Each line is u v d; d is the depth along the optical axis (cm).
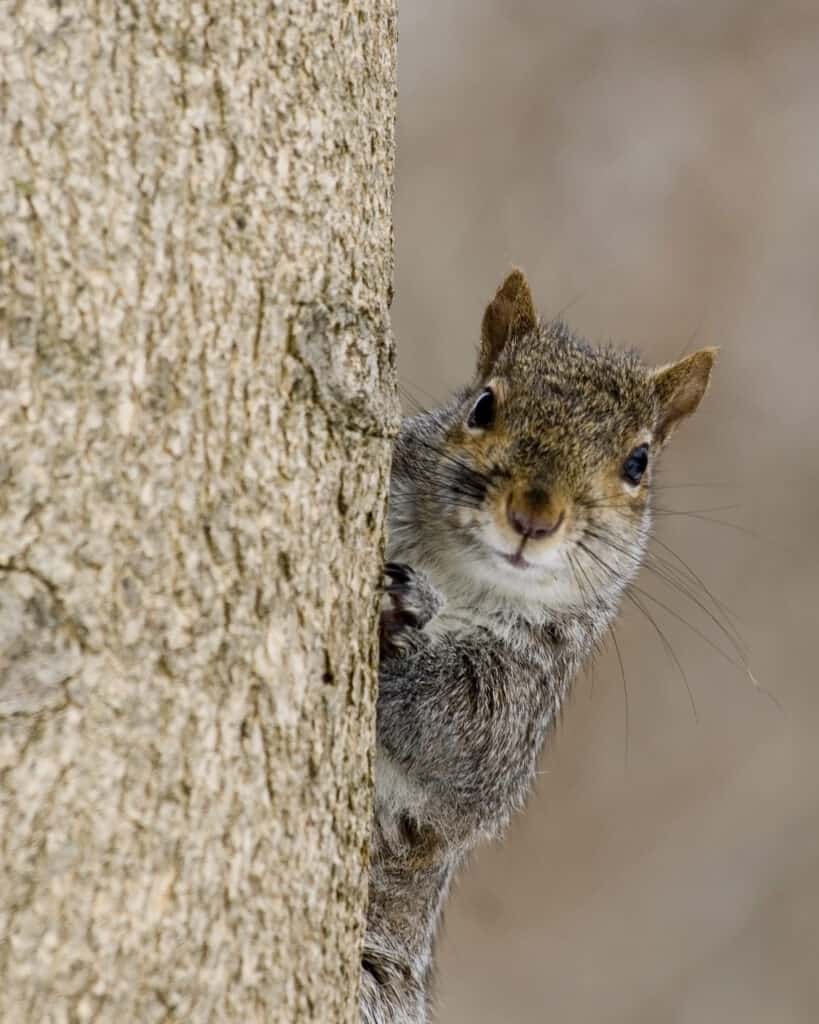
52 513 553
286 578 623
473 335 2095
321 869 642
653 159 2217
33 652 547
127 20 572
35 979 540
